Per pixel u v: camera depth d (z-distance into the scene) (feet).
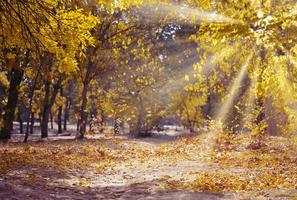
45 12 29.81
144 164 50.06
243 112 65.31
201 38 19.85
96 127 139.64
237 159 50.29
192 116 155.22
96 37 79.36
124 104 149.07
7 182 28.99
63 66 36.17
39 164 42.04
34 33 31.32
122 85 135.44
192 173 40.06
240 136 71.97
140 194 29.78
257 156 51.85
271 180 33.50
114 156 59.47
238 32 19.38
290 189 29.04
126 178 39.06
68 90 201.05
